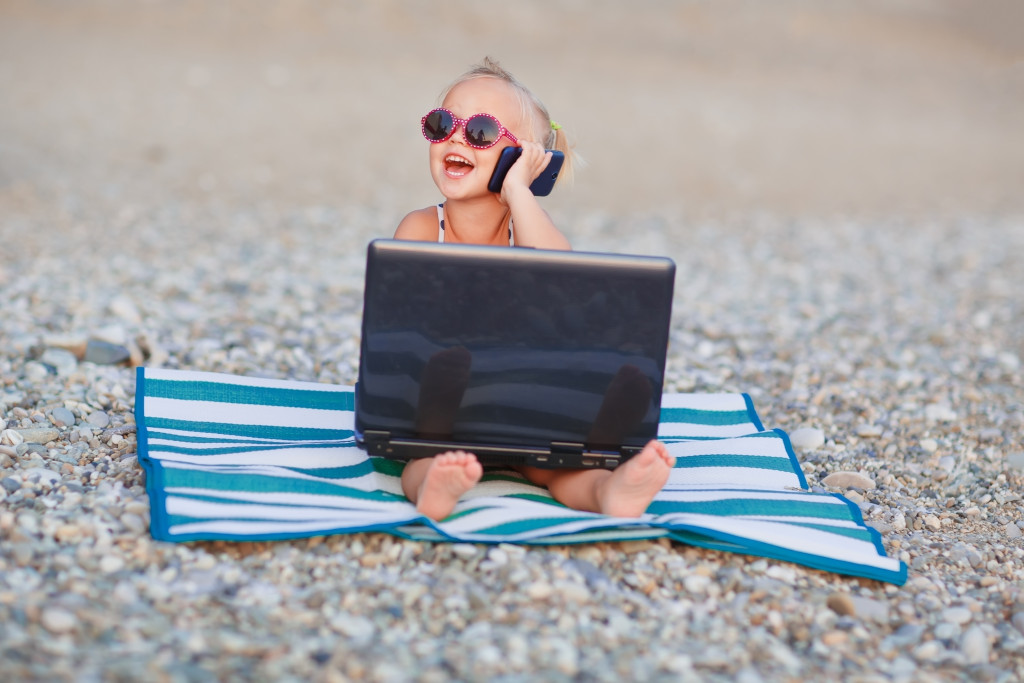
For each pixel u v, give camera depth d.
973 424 4.41
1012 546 3.28
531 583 2.58
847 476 3.65
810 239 8.61
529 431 2.82
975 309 6.59
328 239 7.41
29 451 3.29
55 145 9.34
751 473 3.43
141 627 2.27
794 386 4.84
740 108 14.85
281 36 15.38
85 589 2.40
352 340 5.11
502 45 16.67
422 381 2.72
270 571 2.61
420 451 2.83
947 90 18.41
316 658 2.22
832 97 16.66
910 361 5.38
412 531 2.74
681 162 11.48
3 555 2.53
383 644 2.32
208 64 13.38
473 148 3.12
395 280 2.63
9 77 11.64
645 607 2.58
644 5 21.34
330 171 9.64
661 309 2.70
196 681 2.08
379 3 17.78
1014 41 22.97
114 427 3.61
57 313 4.96
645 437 2.84
